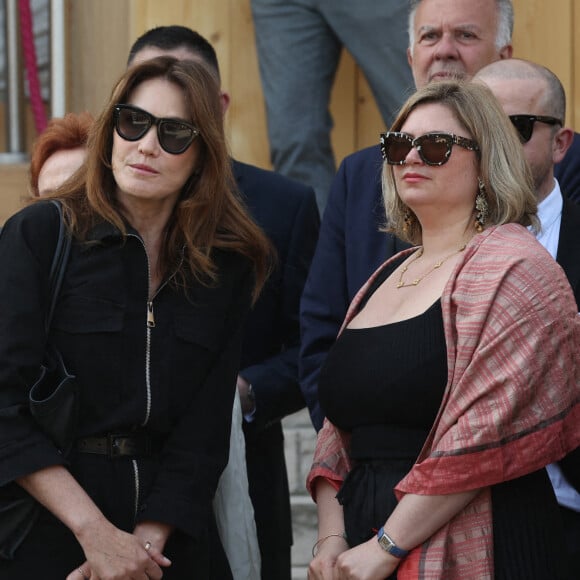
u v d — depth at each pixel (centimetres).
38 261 941
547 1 1864
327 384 966
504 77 1150
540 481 907
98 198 967
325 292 1198
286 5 1797
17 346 919
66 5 1980
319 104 1819
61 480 915
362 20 1742
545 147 1134
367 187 1216
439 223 962
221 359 1004
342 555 896
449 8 1313
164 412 960
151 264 988
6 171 1966
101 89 1994
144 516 945
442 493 868
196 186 998
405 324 927
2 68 2066
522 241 912
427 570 866
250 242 1024
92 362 942
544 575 884
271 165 1925
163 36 1263
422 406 904
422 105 964
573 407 884
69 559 928
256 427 1185
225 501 1070
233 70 1923
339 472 983
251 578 1071
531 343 871
